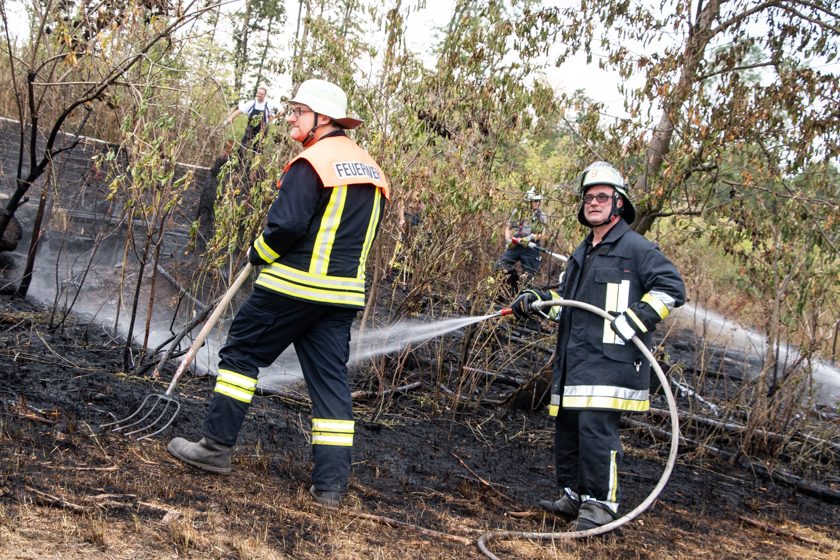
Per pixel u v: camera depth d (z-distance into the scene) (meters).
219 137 7.57
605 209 4.07
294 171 3.58
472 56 5.70
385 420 5.46
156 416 4.29
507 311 4.40
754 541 4.44
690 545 4.16
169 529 2.93
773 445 6.27
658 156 6.68
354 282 3.71
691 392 6.66
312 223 3.61
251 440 4.37
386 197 3.86
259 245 3.59
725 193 6.71
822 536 4.74
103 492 3.15
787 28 6.38
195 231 5.16
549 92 5.99
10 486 3.00
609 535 3.96
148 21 5.12
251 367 3.71
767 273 6.48
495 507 4.23
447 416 5.82
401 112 5.72
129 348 5.08
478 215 5.83
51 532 2.72
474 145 5.84
